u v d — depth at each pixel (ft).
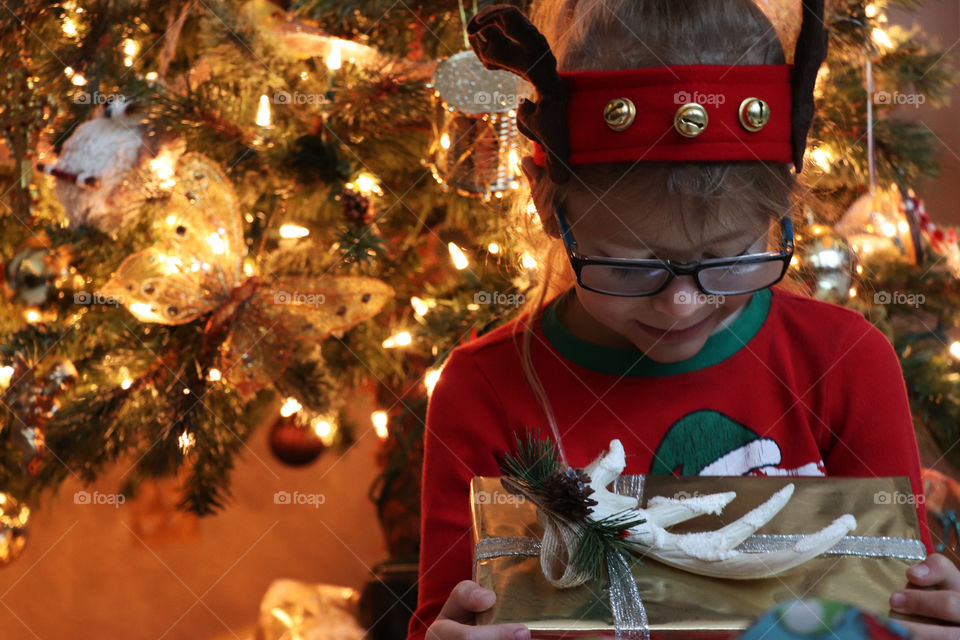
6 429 5.06
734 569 3.23
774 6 3.79
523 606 3.21
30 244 4.99
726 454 3.71
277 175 4.87
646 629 3.13
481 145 4.50
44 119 4.98
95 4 4.84
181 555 7.34
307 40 4.78
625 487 3.47
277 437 5.84
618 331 3.59
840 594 3.22
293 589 5.48
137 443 4.91
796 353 3.82
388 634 5.13
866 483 3.45
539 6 4.21
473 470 3.80
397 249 5.05
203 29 4.77
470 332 4.81
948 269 5.04
